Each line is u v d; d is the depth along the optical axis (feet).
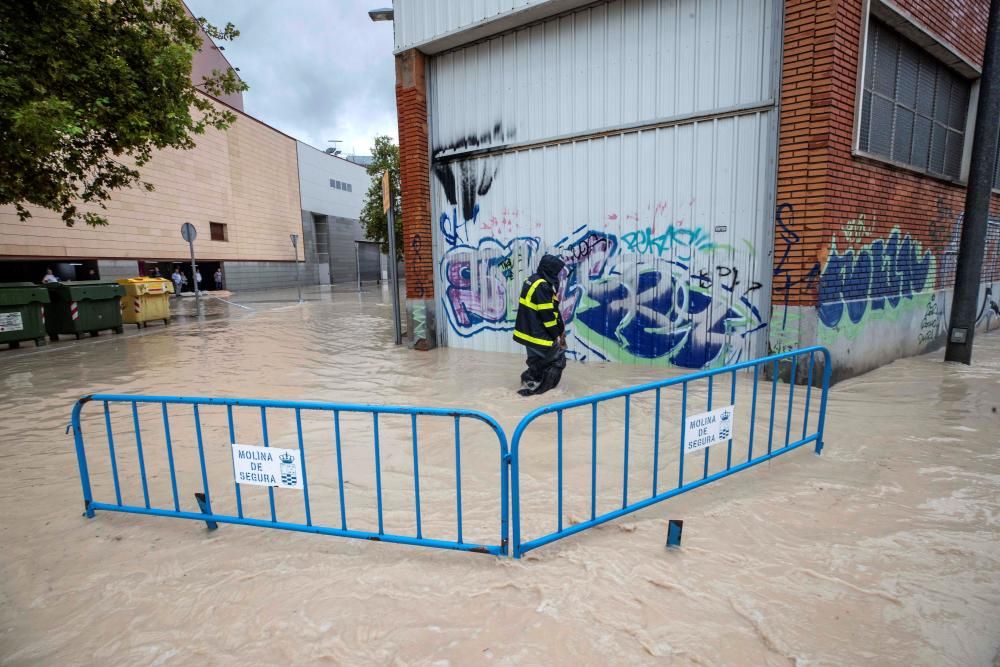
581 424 17.02
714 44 21.72
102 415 19.70
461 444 15.56
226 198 89.81
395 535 9.77
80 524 11.40
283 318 52.75
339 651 7.39
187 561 9.82
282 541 10.41
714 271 22.63
